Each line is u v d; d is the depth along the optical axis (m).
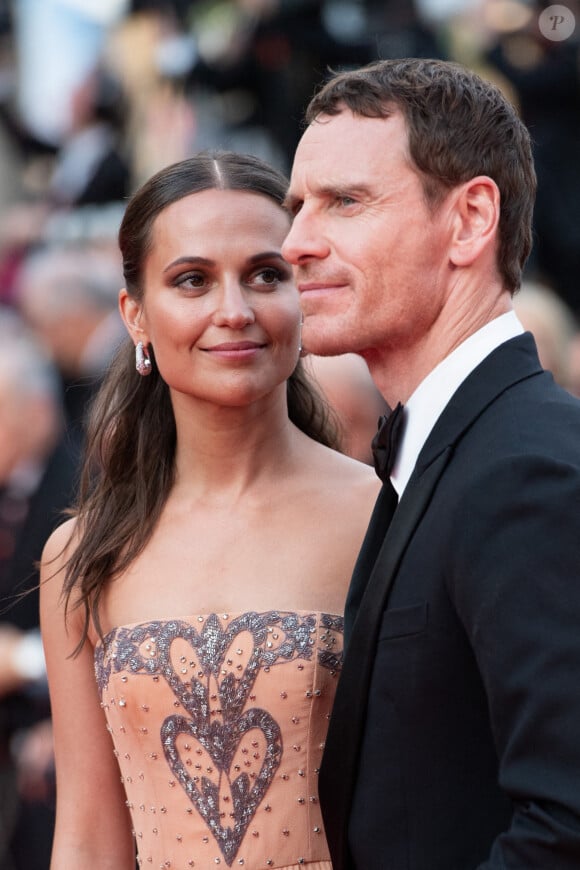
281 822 5.21
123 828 5.81
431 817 4.25
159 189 5.41
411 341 4.55
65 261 11.34
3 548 9.29
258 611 5.33
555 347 9.55
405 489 4.46
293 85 12.44
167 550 5.58
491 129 4.46
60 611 5.79
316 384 6.17
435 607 4.23
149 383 5.75
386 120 4.44
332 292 4.49
